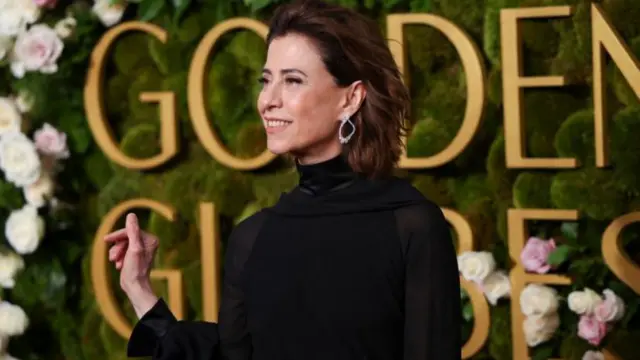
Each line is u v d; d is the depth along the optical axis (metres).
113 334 6.43
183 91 6.26
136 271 3.80
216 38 6.07
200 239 6.26
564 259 5.39
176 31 6.28
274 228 3.55
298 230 3.48
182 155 6.30
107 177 6.45
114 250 3.86
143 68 6.38
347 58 3.46
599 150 5.33
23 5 6.36
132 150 6.35
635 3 5.40
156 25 6.30
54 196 6.48
